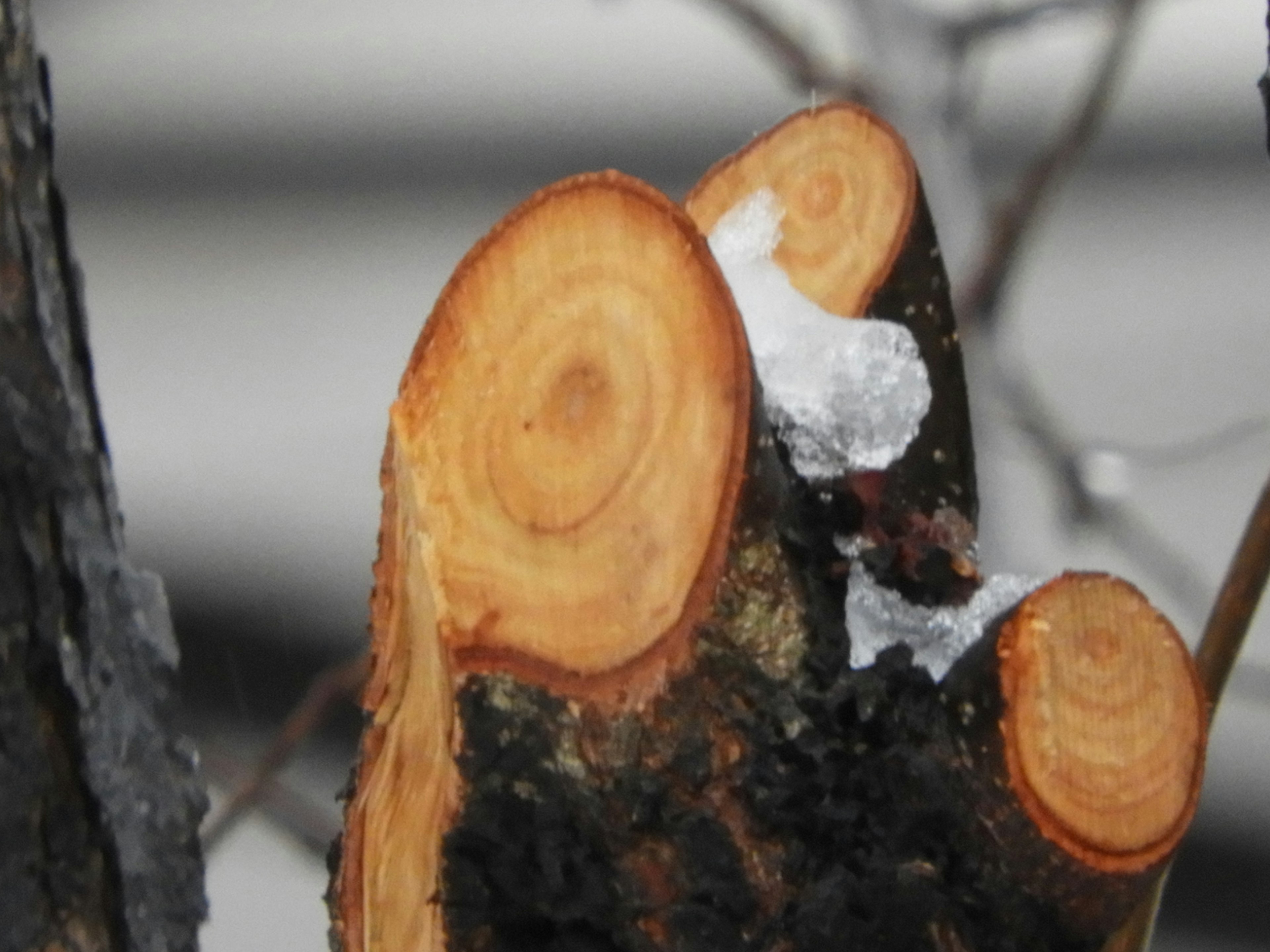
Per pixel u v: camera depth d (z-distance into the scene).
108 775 0.74
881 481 0.72
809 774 0.70
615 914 0.70
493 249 0.71
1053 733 0.70
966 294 0.87
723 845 0.70
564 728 0.70
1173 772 0.71
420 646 0.72
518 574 0.71
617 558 0.70
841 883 0.70
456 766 0.71
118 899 0.74
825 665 0.70
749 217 0.76
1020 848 0.70
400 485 0.72
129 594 0.75
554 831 0.70
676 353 0.70
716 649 0.70
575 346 0.70
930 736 0.70
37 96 0.74
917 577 0.71
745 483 0.69
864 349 0.72
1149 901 0.76
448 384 0.71
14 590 0.73
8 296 0.73
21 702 0.73
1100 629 0.70
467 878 0.71
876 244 0.75
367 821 0.74
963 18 0.87
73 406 0.74
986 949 0.71
